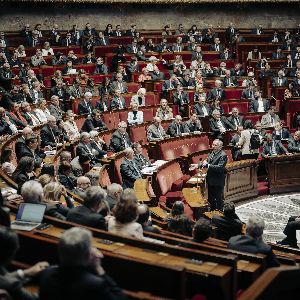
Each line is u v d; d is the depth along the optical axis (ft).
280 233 43.34
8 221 18.04
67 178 35.17
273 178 55.31
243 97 71.92
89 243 13.02
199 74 73.92
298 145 57.41
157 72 75.92
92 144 47.98
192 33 95.20
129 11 97.60
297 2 104.83
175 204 28.02
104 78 72.64
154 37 93.81
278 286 13.83
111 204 29.53
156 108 63.98
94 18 95.35
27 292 14.14
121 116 60.64
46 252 17.93
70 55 77.87
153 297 14.67
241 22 104.12
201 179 46.26
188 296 16.98
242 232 30.04
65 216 23.98
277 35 97.50
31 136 38.58
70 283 12.70
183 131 58.23
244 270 18.34
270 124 63.26
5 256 13.74
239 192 52.65
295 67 85.10
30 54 80.48
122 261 16.55
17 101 59.88
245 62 91.50
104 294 12.66
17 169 30.37
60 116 57.16
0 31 87.45
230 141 58.65
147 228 24.03
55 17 92.38
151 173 44.42
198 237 22.39
